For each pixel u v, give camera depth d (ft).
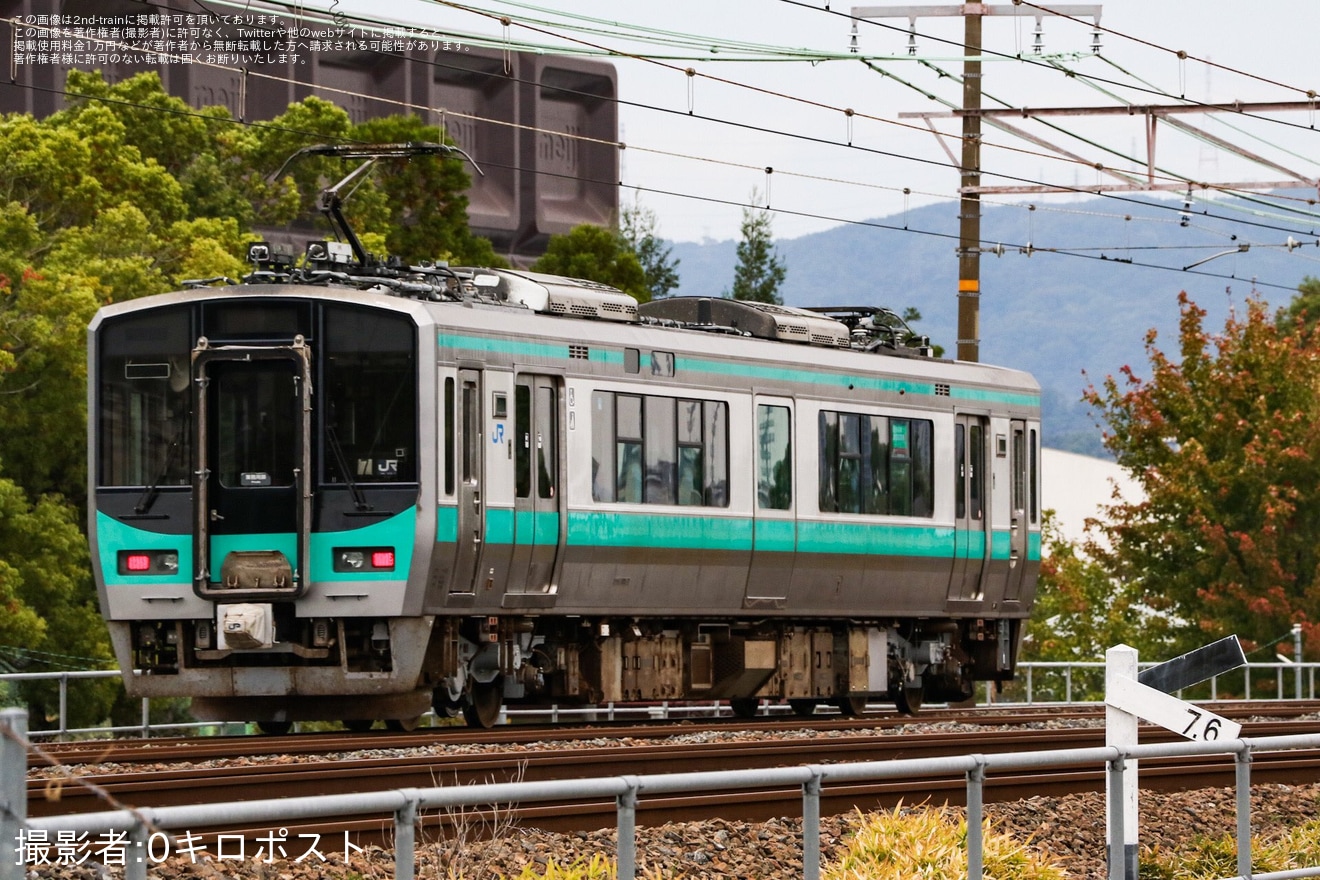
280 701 233.76
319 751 194.08
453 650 231.09
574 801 150.71
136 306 227.81
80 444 418.51
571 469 241.14
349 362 222.48
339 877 124.16
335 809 85.61
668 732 229.04
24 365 410.11
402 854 87.86
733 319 281.95
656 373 254.27
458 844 132.16
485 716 244.42
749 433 268.00
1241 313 652.07
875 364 290.97
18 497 395.55
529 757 168.04
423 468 219.61
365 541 220.43
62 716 238.48
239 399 225.15
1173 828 177.88
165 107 501.97
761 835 152.15
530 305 245.24
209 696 228.22
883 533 289.74
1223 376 613.52
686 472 258.37
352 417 222.07
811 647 289.53
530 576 237.25
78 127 461.37
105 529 227.61
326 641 223.51
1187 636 599.98
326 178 525.34
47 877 113.29
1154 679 133.90
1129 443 623.36
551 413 239.50
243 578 223.51
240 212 494.59
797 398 276.00
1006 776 187.11
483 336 228.63
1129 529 607.78
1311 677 397.60
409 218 549.13
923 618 307.37
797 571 275.80
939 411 302.04
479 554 228.02
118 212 427.74
